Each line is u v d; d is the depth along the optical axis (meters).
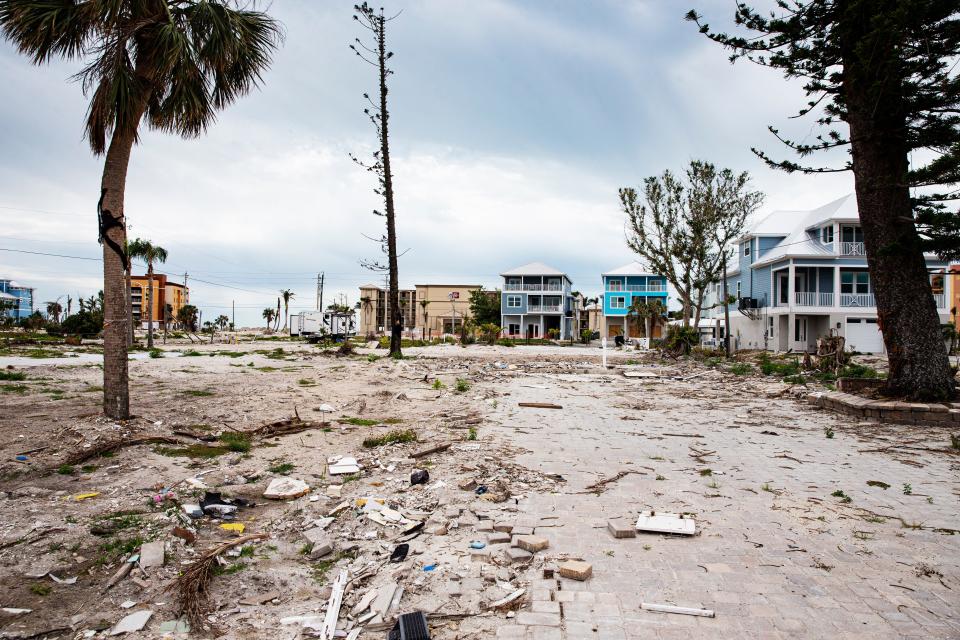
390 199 23.48
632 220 33.12
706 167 30.72
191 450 7.08
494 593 3.59
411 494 5.68
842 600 3.53
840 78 11.65
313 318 54.53
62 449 6.42
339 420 9.61
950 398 10.59
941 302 33.69
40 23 7.07
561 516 5.04
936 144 10.84
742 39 11.85
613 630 3.16
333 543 4.46
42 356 20.72
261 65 8.98
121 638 3.12
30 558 3.91
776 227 40.72
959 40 10.01
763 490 5.95
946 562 4.12
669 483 6.19
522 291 65.88
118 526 4.52
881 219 11.10
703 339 54.38
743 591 3.64
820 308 34.06
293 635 3.21
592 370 21.80
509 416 10.65
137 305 88.69
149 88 7.91
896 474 6.65
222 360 20.62
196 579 3.70
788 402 13.11
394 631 3.14
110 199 7.65
